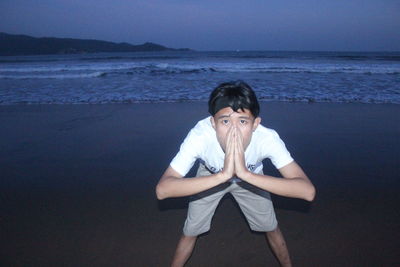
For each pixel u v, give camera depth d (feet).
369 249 8.61
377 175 13.56
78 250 8.68
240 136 5.07
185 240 7.27
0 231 9.54
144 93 35.83
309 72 59.98
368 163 14.93
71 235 9.36
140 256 8.45
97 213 10.63
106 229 9.68
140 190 12.41
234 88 5.41
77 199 11.64
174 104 29.76
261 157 6.23
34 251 8.62
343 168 14.39
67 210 10.83
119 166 14.89
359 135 19.39
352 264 8.06
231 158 5.08
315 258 8.31
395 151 16.51
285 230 9.58
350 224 9.83
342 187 12.45
